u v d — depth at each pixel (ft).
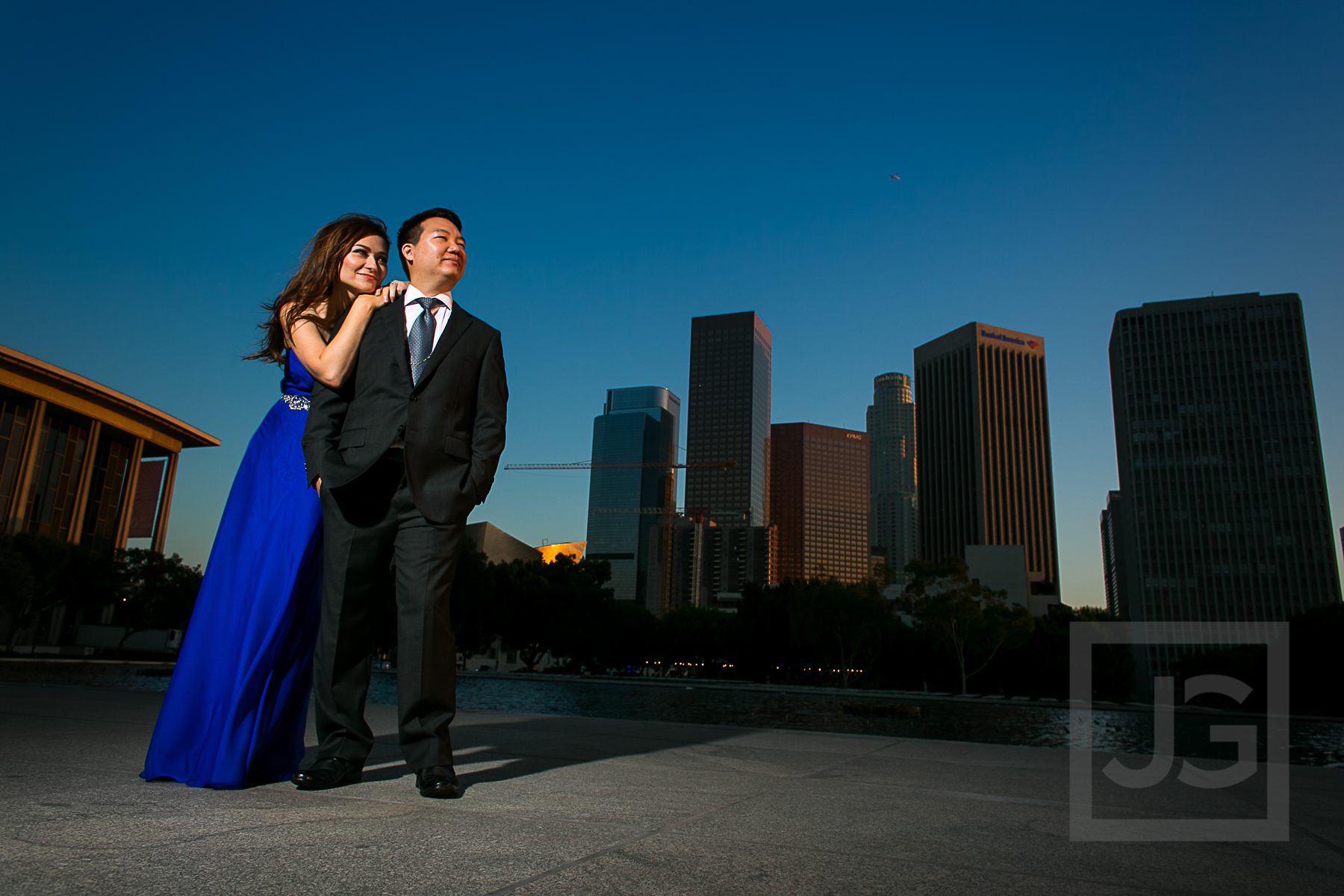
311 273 8.85
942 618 192.24
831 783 9.68
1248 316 462.19
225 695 7.89
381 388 8.24
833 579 209.67
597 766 10.28
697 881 4.90
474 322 9.02
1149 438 460.14
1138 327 478.18
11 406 203.82
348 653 8.33
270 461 8.91
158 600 196.44
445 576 8.22
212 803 6.84
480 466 8.49
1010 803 8.54
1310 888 5.42
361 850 5.34
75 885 4.26
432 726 7.90
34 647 188.44
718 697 143.02
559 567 237.66
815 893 4.74
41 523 213.25
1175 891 5.20
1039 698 187.83
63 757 9.07
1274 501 434.71
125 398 234.58
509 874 4.87
